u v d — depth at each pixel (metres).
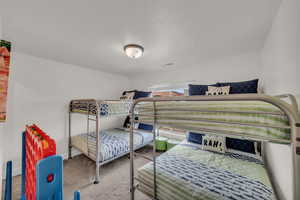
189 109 1.03
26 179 1.23
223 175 1.33
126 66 3.08
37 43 1.87
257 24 1.42
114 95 3.88
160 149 3.17
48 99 2.58
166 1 1.09
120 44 1.91
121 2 1.10
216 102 0.95
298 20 0.83
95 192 1.81
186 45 1.95
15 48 2.05
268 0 1.08
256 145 1.90
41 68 2.48
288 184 1.07
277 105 0.64
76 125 3.01
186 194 1.10
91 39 1.76
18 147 2.21
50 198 0.60
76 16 1.29
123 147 2.56
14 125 2.18
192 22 1.39
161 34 1.63
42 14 1.25
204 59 2.57
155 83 3.67
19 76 2.24
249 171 1.42
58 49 2.09
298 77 0.84
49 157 0.61
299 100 0.82
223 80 2.51
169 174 1.32
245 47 2.02
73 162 2.66
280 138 0.70
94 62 2.77
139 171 1.47
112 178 2.13
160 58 2.52
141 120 1.38
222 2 1.10
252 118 0.80
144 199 1.68
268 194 1.06
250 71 2.22
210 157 1.78
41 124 2.49
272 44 1.45
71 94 2.93
